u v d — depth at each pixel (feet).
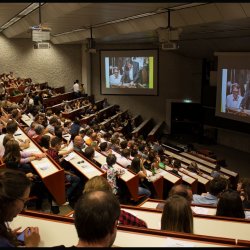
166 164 36.45
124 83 73.10
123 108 74.49
